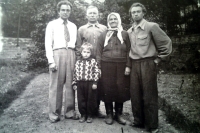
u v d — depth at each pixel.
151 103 3.17
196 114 3.98
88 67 3.44
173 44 9.92
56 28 3.63
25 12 13.82
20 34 14.90
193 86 6.55
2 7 12.10
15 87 6.41
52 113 3.66
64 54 3.59
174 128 3.42
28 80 7.98
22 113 4.18
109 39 3.44
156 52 3.25
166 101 4.93
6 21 13.17
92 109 3.56
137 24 3.29
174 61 9.67
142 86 3.21
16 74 8.88
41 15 10.45
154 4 10.40
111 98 3.45
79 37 3.82
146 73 3.14
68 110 3.79
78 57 3.65
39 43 10.92
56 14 10.48
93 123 3.59
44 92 6.18
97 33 3.81
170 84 7.07
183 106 4.56
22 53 13.70
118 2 11.59
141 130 3.33
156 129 3.22
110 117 3.58
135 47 3.23
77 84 3.52
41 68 10.86
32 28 14.62
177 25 10.18
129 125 3.54
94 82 3.40
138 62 3.21
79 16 10.78
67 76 3.65
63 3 3.64
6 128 3.39
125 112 4.31
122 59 3.40
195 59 9.14
